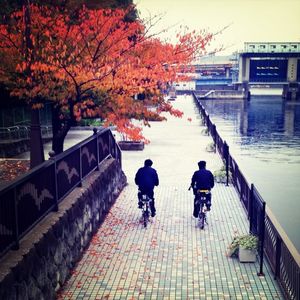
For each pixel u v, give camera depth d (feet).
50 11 37.42
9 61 35.55
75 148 29.84
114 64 34.60
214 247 30.04
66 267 25.12
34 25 36.55
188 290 23.71
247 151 114.52
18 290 17.95
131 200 42.65
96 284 24.41
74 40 36.40
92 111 37.65
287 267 22.66
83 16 38.04
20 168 42.70
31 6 36.76
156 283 24.56
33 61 34.17
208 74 488.85
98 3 40.37
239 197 43.09
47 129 82.43
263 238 25.58
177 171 58.59
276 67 398.42
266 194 66.28
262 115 239.91
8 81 35.99
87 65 34.96
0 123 71.20
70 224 26.48
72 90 35.45
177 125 125.90
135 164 63.21
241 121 206.28
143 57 37.17
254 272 25.96
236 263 27.30
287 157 103.55
